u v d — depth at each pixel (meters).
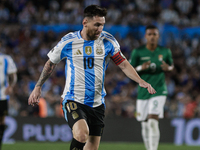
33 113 37.38
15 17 62.53
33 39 58.25
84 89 14.11
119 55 14.57
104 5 66.06
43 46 56.62
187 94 45.31
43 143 30.58
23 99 38.56
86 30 13.90
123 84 47.59
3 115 23.91
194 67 54.56
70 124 13.71
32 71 50.94
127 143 31.81
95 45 14.13
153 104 21.52
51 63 14.40
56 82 46.00
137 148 27.77
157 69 22.02
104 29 60.81
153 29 21.97
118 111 39.97
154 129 21.25
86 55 14.05
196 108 39.78
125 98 41.34
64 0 65.88
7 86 24.23
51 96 38.66
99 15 13.59
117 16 64.25
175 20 65.12
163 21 64.94
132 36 60.34
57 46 14.25
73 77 14.17
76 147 13.05
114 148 27.53
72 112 13.84
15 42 57.78
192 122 32.12
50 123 31.97
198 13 67.19
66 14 63.84
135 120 32.47
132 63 22.44
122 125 32.50
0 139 23.89
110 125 32.53
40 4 65.12
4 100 23.88
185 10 67.25
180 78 51.56
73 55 14.11
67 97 14.30
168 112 40.44
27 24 61.25
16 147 27.17
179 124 32.19
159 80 21.95
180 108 40.47
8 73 24.08
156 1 67.38
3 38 58.12
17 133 31.69
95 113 14.37
